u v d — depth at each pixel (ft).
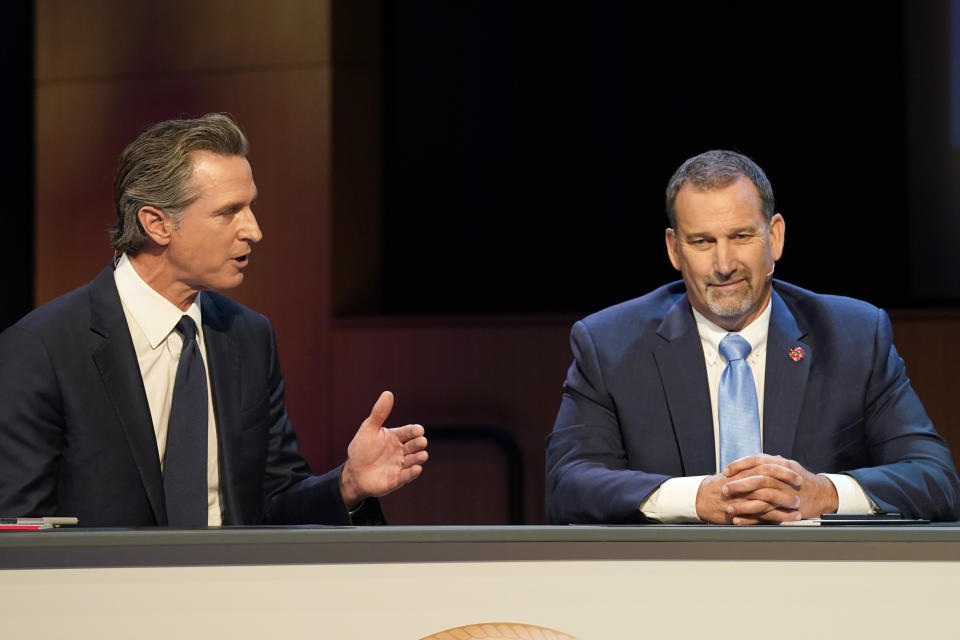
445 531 17.08
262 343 27.35
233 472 25.49
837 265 56.59
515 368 55.83
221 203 24.50
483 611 17.08
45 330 24.30
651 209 58.90
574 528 17.25
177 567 17.11
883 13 56.13
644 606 17.07
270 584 17.08
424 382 57.11
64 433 24.14
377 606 17.07
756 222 25.18
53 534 16.94
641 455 26.71
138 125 61.62
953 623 16.88
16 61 63.93
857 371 26.35
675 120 58.54
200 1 61.21
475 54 61.05
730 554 17.12
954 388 50.11
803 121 56.95
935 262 55.67
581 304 59.72
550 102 60.18
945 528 17.13
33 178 64.28
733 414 26.08
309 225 59.67
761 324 26.96
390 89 61.93
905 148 56.03
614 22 59.26
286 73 60.18
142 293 25.25
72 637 17.02
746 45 57.57
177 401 24.97
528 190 60.44
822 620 16.98
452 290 61.16
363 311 60.34
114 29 62.13
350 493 23.71
